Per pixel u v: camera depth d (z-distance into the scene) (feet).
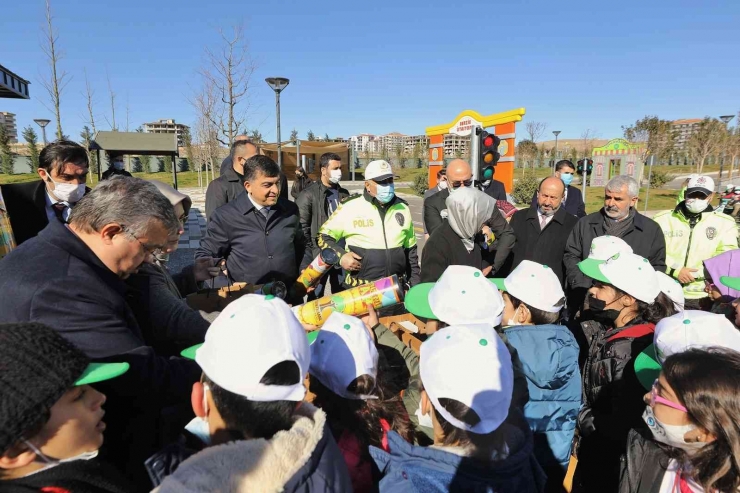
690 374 4.64
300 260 12.42
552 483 6.79
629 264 8.16
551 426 6.73
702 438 4.63
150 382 5.08
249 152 15.29
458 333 5.24
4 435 3.17
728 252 10.17
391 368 7.27
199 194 86.79
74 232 5.30
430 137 54.90
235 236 11.19
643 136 104.83
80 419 3.66
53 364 3.43
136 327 5.74
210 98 61.98
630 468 5.24
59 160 10.48
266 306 4.23
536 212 15.03
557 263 14.69
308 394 5.86
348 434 5.28
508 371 5.06
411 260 13.43
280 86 32.99
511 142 40.55
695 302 13.44
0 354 3.28
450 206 11.31
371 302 8.34
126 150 42.50
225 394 3.89
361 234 12.43
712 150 105.60
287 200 12.09
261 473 3.46
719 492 4.34
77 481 3.61
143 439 5.25
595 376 7.38
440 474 4.65
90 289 4.99
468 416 4.70
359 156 207.51
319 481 3.76
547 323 7.64
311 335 6.84
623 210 12.84
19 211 10.55
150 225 5.32
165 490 3.42
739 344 5.82
